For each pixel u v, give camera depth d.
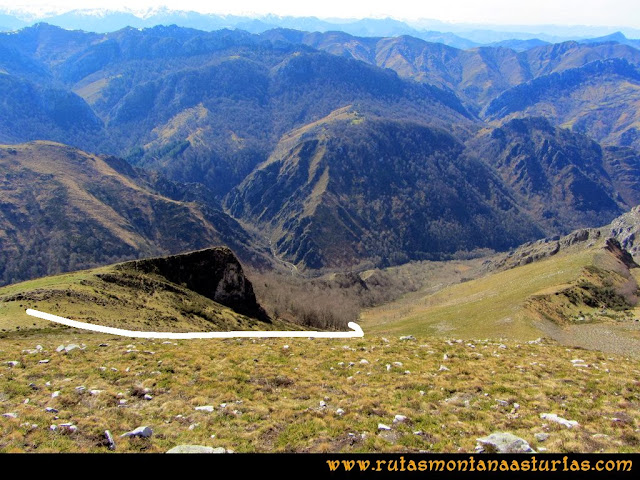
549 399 24.77
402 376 28.70
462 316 115.31
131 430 20.23
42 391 24.34
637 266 159.62
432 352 35.69
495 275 184.25
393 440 19.67
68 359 30.28
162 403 23.70
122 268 85.88
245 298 111.00
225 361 30.98
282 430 20.75
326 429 20.64
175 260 97.75
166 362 30.06
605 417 21.97
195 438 19.69
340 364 31.22
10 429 19.22
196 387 25.91
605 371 30.34
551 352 37.31
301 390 26.14
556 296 107.06
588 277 120.94
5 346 34.25
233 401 24.20
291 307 147.88
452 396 25.34
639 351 70.06
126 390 25.08
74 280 70.31
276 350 34.75
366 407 23.19
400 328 118.75
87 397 23.61
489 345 40.12
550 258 186.50
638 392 25.75
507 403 24.17
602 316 99.44
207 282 101.75
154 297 76.31
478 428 20.77
